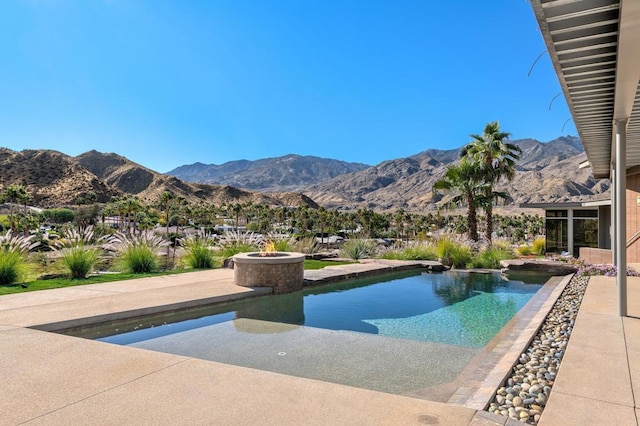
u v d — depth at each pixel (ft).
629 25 10.54
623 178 17.87
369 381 11.91
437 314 22.39
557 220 65.16
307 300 26.05
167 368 10.86
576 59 14.21
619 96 15.34
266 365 13.28
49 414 8.13
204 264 38.60
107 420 7.86
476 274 39.93
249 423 7.73
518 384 10.68
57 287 25.55
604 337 14.37
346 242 55.77
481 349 15.26
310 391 9.32
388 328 19.27
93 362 11.34
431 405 8.65
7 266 27.20
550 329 16.65
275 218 285.23
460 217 176.45
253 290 25.25
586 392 9.55
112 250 37.73
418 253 49.73
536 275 38.86
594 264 39.42
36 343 13.21
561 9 11.53
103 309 18.70
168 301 20.84
